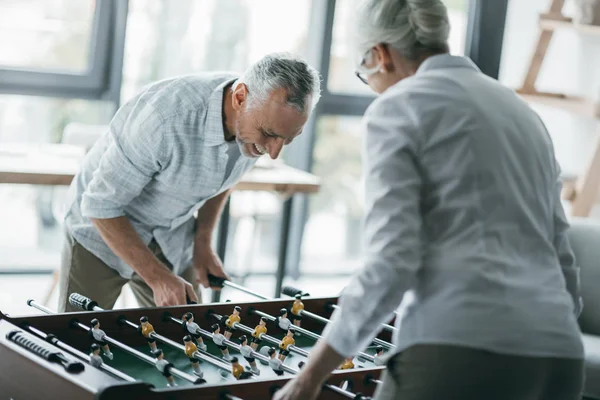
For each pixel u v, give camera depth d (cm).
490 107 197
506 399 192
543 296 196
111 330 259
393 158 190
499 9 612
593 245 409
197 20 575
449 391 188
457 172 190
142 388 196
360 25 204
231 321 271
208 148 293
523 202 197
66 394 204
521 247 197
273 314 287
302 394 194
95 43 550
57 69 547
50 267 566
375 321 186
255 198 604
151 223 319
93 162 318
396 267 182
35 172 396
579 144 572
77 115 558
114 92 560
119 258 324
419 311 192
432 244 193
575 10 518
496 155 193
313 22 601
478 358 187
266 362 261
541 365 193
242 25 586
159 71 572
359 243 643
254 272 613
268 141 278
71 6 542
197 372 245
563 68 582
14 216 555
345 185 629
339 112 614
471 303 187
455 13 623
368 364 266
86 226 319
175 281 293
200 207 335
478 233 190
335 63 607
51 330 250
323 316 296
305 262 630
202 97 289
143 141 285
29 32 537
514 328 189
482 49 614
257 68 270
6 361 224
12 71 533
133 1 555
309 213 623
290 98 266
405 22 200
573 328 201
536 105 604
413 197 188
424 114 192
